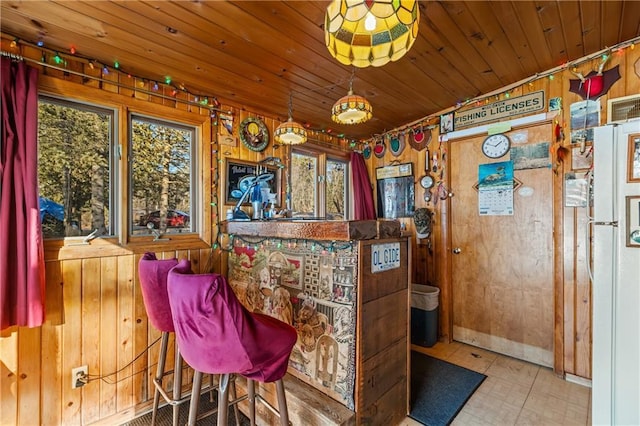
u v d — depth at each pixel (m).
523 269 2.76
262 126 3.01
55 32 1.69
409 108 3.11
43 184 1.85
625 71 2.14
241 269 2.40
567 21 1.84
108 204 2.11
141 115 2.25
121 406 2.05
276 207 3.10
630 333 1.57
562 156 2.43
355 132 3.79
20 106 1.66
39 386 1.76
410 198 3.54
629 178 1.58
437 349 3.01
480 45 2.05
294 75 2.31
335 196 3.90
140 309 2.15
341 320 1.64
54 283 1.81
